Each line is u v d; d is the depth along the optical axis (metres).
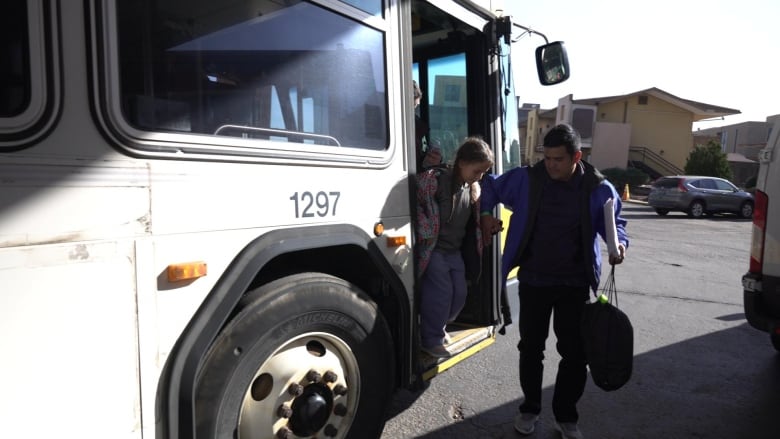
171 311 1.71
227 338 1.90
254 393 2.09
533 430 3.22
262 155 1.99
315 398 2.21
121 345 1.58
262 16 2.04
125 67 1.61
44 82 1.43
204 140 1.80
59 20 1.46
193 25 1.80
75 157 1.48
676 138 36.94
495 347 4.86
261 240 1.97
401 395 3.78
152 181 1.66
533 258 2.97
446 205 3.10
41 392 1.42
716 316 5.98
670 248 11.27
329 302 2.22
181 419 1.73
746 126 52.34
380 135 2.60
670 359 4.59
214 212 1.83
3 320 1.35
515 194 3.04
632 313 6.07
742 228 15.84
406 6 2.79
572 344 2.97
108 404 1.56
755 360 4.59
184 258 1.74
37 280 1.41
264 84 2.05
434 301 3.17
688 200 19.05
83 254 1.50
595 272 2.86
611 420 3.46
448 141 4.05
